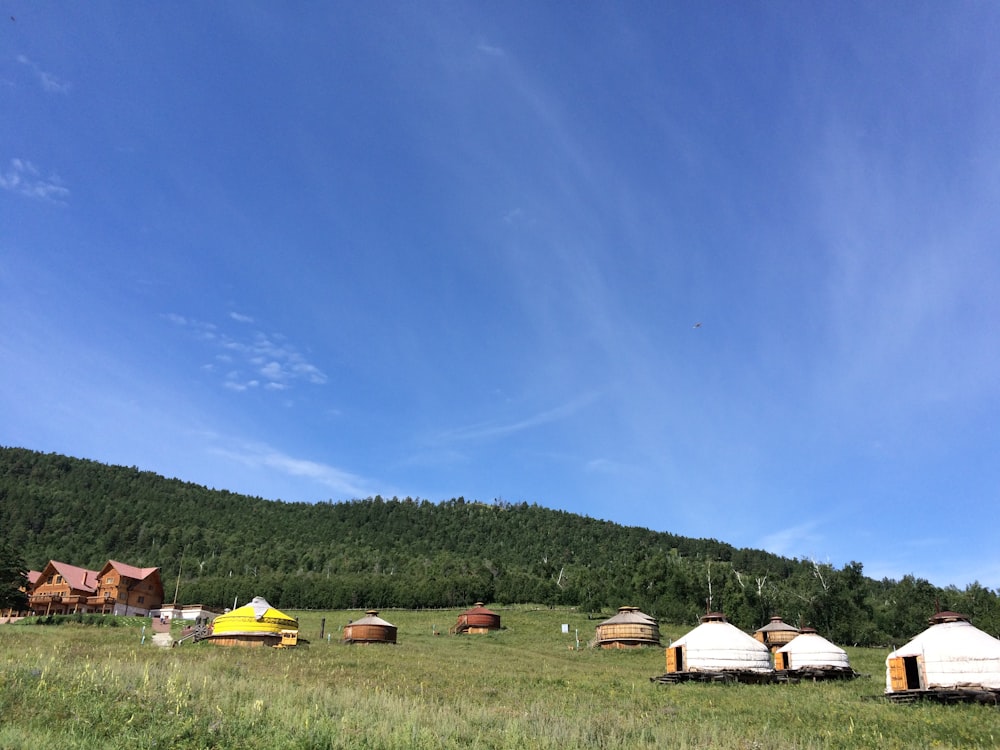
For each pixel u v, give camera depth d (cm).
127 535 17150
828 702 3216
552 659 5781
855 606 9550
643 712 2672
